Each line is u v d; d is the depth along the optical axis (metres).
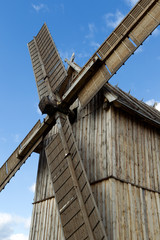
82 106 11.48
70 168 10.41
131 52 10.00
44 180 14.27
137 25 10.13
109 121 11.23
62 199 10.38
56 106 12.45
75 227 9.40
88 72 11.32
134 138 11.79
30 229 13.38
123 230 9.34
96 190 10.45
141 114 11.99
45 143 15.55
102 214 9.78
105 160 10.66
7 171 14.85
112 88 13.59
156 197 11.23
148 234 10.02
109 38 10.97
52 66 14.91
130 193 10.32
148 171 11.55
